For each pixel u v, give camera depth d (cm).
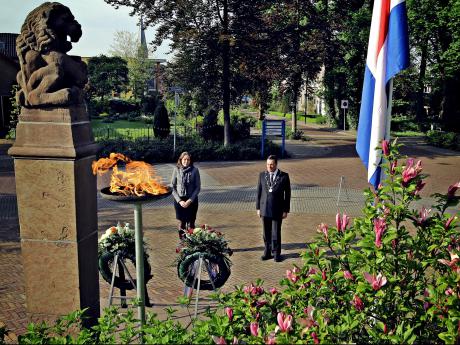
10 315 628
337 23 2789
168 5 2312
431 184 1681
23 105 436
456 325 305
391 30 523
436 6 2888
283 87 3481
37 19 426
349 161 2302
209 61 2414
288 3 2538
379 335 314
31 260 459
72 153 428
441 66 3172
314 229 1092
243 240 1007
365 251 351
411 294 369
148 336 314
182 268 620
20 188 448
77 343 316
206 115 2925
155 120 2750
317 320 314
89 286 475
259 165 2189
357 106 4181
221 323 321
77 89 443
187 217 862
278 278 777
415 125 3997
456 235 382
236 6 2361
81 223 453
